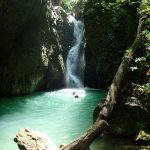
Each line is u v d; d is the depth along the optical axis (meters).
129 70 8.65
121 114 7.68
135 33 11.16
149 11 10.28
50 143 6.29
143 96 7.75
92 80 20.52
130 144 6.99
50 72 19.61
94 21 13.12
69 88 20.97
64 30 22.61
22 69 17.73
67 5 27.80
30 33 18.73
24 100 15.43
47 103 14.43
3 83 17.09
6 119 11.13
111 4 12.66
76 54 23.16
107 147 7.02
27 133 6.38
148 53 8.90
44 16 19.73
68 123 10.39
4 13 15.93
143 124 7.43
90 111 12.37
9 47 17.56
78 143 6.21
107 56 11.85
